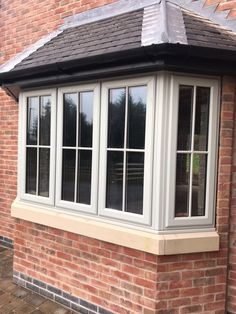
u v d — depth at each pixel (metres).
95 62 3.59
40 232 4.58
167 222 3.56
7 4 6.22
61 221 4.27
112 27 4.16
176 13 3.82
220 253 3.73
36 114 4.60
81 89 4.07
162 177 3.54
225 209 3.72
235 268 3.76
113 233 3.80
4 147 6.27
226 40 3.52
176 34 3.34
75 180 4.20
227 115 3.67
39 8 5.66
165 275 3.55
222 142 3.67
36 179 4.63
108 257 3.91
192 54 3.23
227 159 3.70
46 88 4.41
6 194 6.29
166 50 3.16
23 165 4.75
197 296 3.67
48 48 4.53
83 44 4.07
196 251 3.61
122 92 3.79
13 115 6.06
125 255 3.76
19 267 4.85
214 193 3.71
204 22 3.83
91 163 4.05
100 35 4.09
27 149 4.73
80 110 4.14
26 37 5.90
